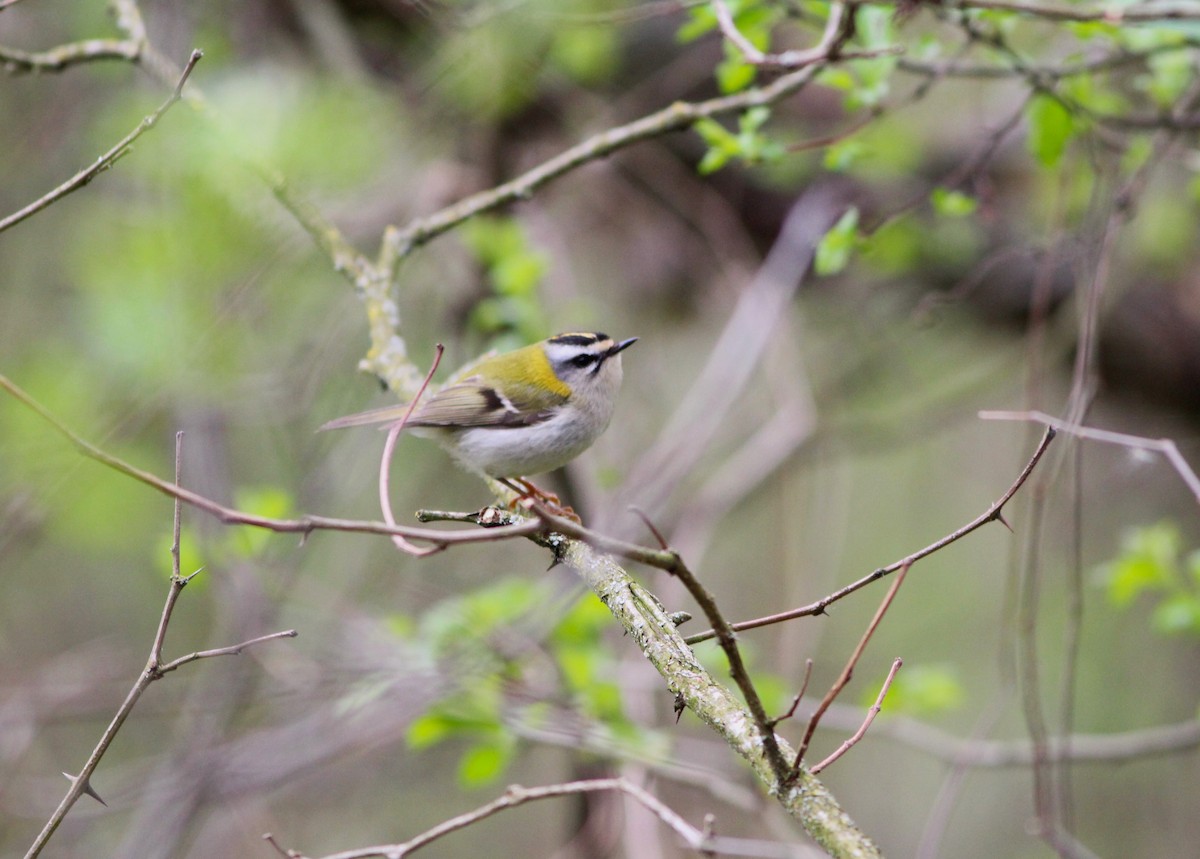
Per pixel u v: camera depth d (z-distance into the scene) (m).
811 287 14.98
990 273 13.53
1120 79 11.51
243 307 11.73
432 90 12.45
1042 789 8.92
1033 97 9.12
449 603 10.20
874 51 7.09
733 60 8.92
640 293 15.38
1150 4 8.59
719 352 11.81
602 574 6.53
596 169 13.92
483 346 12.68
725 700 5.36
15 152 13.62
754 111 9.09
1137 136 10.73
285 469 13.12
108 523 12.03
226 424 12.91
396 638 10.44
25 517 11.67
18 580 15.43
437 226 9.06
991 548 16.22
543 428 9.05
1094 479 14.80
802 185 13.84
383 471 5.06
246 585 10.76
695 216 13.94
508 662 9.66
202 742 10.77
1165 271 13.29
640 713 10.90
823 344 15.63
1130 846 14.56
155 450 12.97
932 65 9.27
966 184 12.66
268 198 10.73
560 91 13.33
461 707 9.62
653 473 11.38
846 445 14.45
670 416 15.10
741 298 12.84
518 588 10.31
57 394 11.72
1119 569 10.28
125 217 11.45
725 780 10.38
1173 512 14.55
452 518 6.55
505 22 10.78
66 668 13.53
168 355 10.72
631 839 9.77
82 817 10.95
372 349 8.53
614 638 11.84
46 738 14.85
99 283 10.83
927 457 16.58
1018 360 13.51
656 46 13.34
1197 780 14.50
